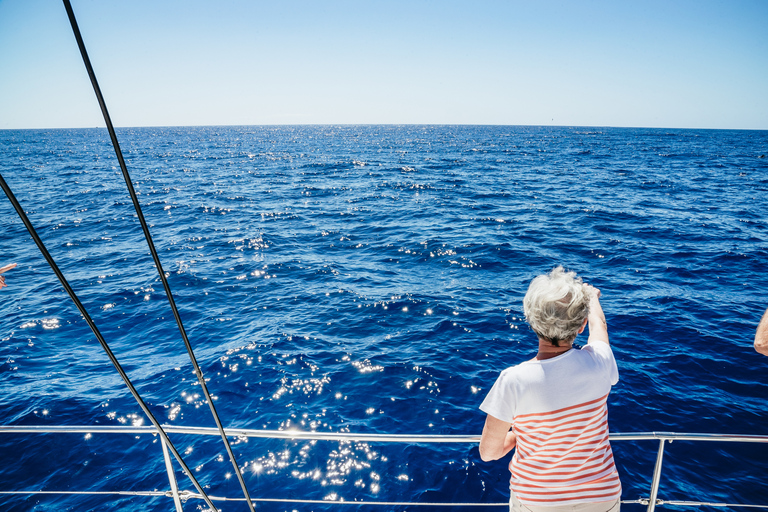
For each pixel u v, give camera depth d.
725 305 10.20
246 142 107.81
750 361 7.87
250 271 13.13
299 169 44.47
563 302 1.55
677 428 6.30
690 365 7.78
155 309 10.49
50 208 23.22
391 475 5.58
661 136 141.25
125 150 75.38
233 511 5.11
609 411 6.66
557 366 1.57
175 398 7.07
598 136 136.88
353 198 26.61
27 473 5.57
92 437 6.18
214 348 8.59
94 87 0.96
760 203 24.05
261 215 21.67
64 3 0.87
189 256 14.78
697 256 14.01
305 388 7.28
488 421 1.64
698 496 5.20
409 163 49.88
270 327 9.42
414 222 19.73
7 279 12.56
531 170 41.94
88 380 7.62
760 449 5.86
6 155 61.88
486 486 5.41
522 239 16.28
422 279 12.42
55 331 9.42
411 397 7.05
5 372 7.87
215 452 5.95
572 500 1.60
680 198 25.59
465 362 8.01
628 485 5.37
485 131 199.62
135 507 5.14
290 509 5.16
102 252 15.42
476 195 27.03
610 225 18.53
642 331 8.98
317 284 12.03
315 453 5.91
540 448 1.61
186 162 53.03
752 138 143.88
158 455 5.90
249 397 7.08
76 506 5.14
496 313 9.95
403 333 9.10
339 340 8.83
